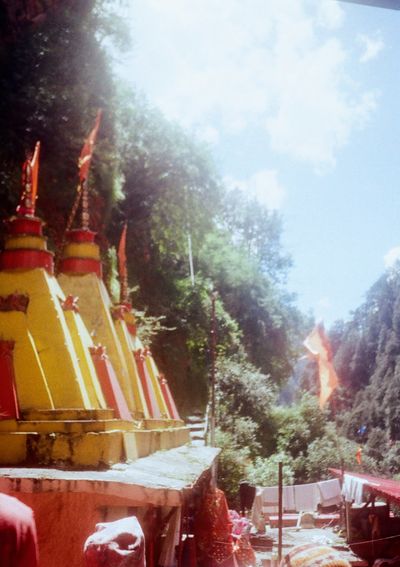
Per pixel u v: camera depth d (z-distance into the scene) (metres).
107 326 8.84
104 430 5.95
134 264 30.52
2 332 6.36
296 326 53.22
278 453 40.22
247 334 44.06
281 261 56.31
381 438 51.19
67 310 7.12
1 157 17.77
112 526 3.47
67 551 5.47
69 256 9.09
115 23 22.47
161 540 8.34
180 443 11.85
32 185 7.33
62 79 19.70
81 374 6.71
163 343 31.53
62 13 20.08
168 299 32.81
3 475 5.00
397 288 59.84
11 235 7.09
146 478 5.45
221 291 43.22
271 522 24.55
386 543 18.47
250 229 56.16
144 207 30.30
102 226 21.20
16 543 2.47
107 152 21.39
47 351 6.52
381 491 17.53
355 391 60.41
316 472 39.44
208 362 33.28
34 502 5.50
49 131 18.88
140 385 9.88
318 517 24.58
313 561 4.12
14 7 18.81
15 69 19.00
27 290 6.80
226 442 27.83
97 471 5.56
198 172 30.84
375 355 59.62
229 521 9.84
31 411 6.03
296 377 68.06
